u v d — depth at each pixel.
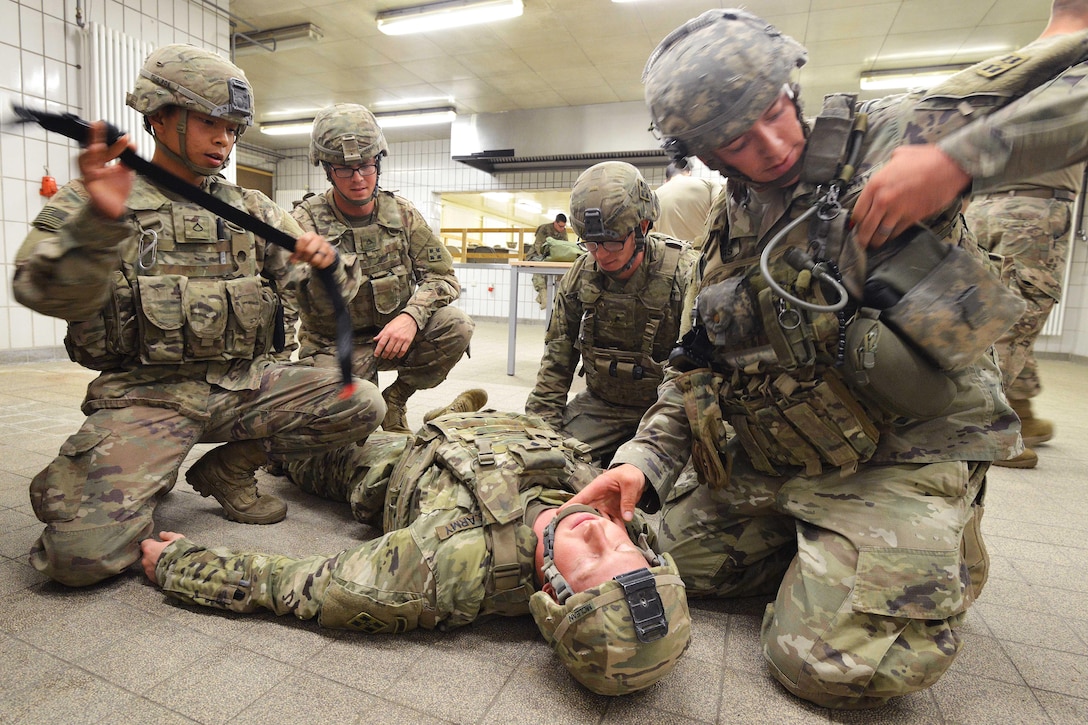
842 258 1.02
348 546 1.59
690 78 0.99
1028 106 0.84
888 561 1.05
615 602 0.95
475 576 1.14
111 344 1.47
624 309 1.98
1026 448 2.61
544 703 1.01
